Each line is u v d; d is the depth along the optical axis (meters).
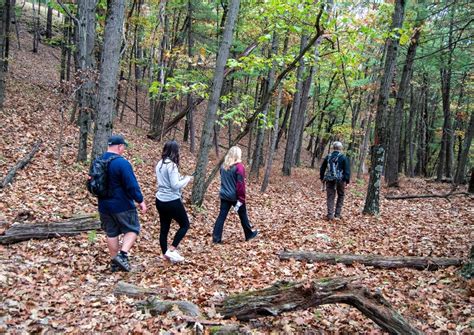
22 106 14.95
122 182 5.11
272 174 18.06
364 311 3.50
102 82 7.61
